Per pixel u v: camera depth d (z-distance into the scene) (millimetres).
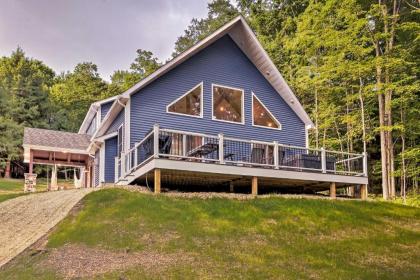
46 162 24047
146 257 8242
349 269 8477
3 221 11289
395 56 21781
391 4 24016
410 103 23891
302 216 11820
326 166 15312
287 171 14328
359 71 22172
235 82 17750
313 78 26125
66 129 41812
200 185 15500
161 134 14000
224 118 17188
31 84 40562
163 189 14430
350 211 12875
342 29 24797
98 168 21141
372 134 24312
